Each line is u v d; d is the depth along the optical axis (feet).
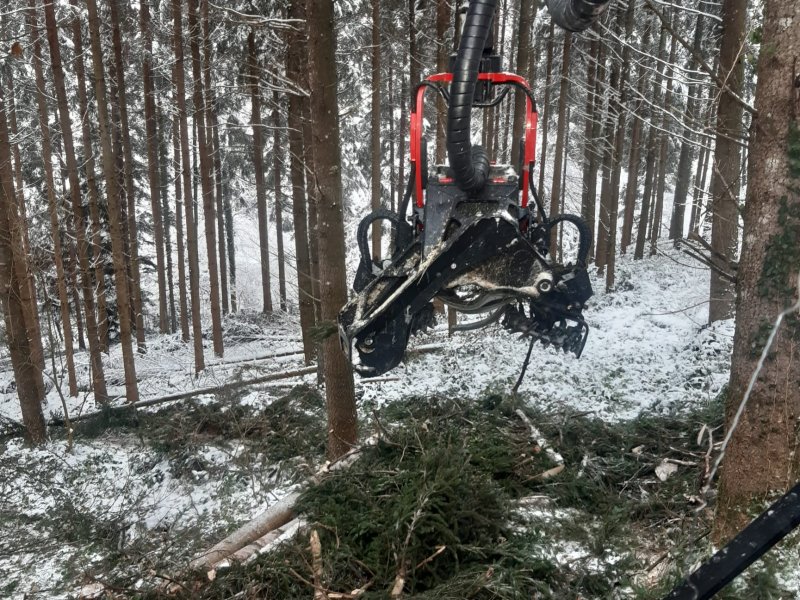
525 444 20.83
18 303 38.22
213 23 50.21
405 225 12.44
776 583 10.38
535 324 11.76
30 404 38.47
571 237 94.84
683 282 61.57
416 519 13.92
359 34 60.03
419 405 31.12
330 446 25.02
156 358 68.95
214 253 61.87
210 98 54.19
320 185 22.98
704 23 55.11
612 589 13.28
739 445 11.55
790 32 10.12
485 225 10.05
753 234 10.92
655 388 33.81
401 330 10.41
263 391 41.16
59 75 47.42
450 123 8.75
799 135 10.14
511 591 12.39
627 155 87.86
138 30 62.39
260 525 19.71
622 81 54.80
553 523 16.17
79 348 77.77
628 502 16.90
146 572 18.29
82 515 26.68
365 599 12.77
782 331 10.68
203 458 30.94
